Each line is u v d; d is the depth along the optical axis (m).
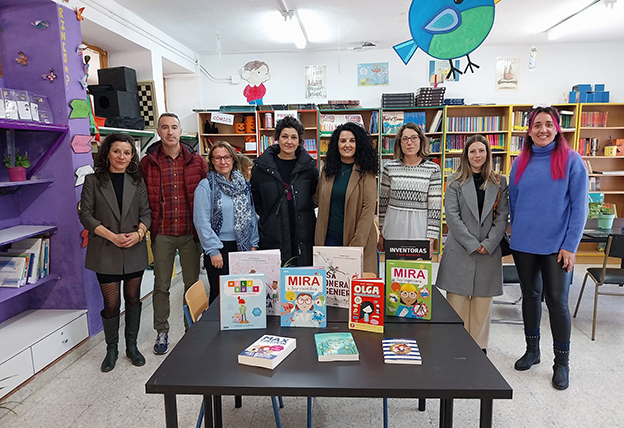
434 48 1.98
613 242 2.97
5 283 2.64
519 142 5.47
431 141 5.59
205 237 2.57
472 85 5.70
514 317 3.57
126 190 2.64
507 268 3.51
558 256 2.31
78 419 2.14
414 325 1.60
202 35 5.07
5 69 2.79
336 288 1.76
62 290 2.96
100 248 2.60
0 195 2.78
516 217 2.46
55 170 2.86
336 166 2.46
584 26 4.77
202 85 5.98
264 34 5.03
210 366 1.30
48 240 2.90
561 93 5.62
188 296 1.77
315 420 2.11
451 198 2.58
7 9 2.74
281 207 2.56
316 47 5.66
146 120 4.66
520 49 5.59
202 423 2.08
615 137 5.54
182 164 2.84
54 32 2.73
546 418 2.10
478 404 2.24
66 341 2.74
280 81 5.89
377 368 1.27
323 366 1.29
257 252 1.68
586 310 3.69
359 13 4.34
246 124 5.64
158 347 2.90
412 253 1.69
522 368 2.59
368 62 5.77
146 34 4.55
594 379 2.49
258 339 1.49
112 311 2.67
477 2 1.86
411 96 5.46
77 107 2.88
